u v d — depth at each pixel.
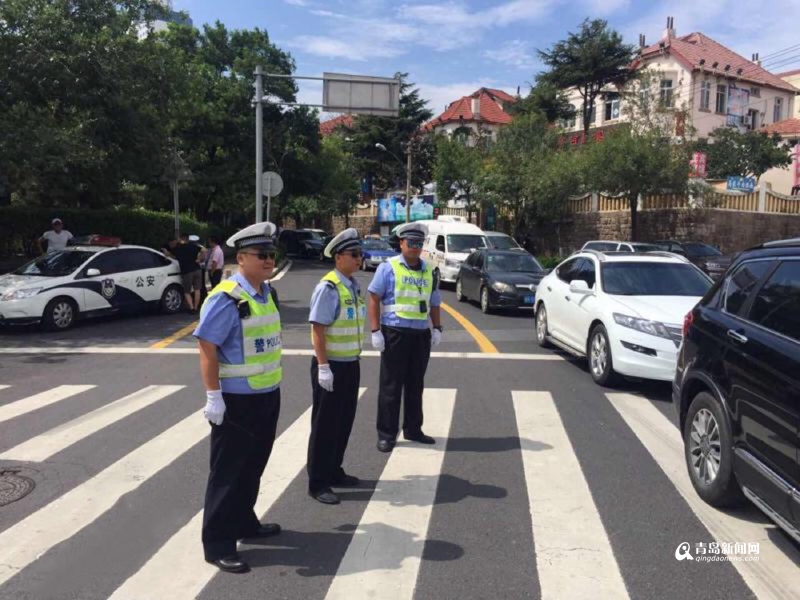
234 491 3.58
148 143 16.03
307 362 9.13
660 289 8.45
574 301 8.95
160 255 13.91
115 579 3.46
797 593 3.36
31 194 20.75
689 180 25.00
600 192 26.30
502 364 9.18
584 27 40.91
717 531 4.02
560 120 44.41
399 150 53.69
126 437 5.79
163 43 16.56
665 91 34.81
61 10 14.47
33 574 3.51
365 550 3.77
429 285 5.60
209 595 3.30
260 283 3.70
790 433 3.41
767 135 41.53
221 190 34.59
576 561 3.65
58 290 11.70
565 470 5.05
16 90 13.71
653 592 3.35
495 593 3.32
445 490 4.65
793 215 28.45
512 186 30.97
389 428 5.52
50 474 4.91
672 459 5.32
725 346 4.26
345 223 59.88
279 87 32.69
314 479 4.46
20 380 8.04
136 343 10.63
